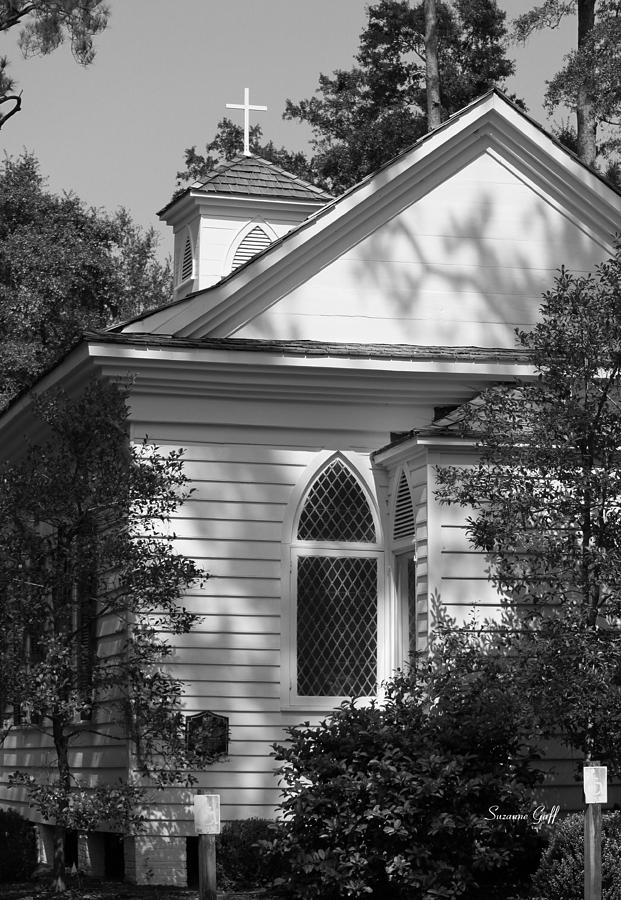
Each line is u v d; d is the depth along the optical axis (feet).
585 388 50.03
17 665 49.11
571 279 51.57
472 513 57.00
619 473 49.11
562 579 51.11
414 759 49.26
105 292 143.95
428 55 107.14
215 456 61.05
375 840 48.26
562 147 66.59
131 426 60.34
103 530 51.44
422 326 65.16
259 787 59.26
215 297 62.80
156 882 57.06
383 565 62.28
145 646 52.06
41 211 147.23
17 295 134.92
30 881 62.18
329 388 61.93
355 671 61.57
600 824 41.55
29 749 75.82
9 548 49.88
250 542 61.00
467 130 66.18
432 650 54.08
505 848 48.83
